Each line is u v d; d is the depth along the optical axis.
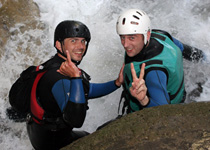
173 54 2.76
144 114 1.84
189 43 4.58
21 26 4.62
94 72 4.38
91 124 4.18
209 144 1.55
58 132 2.67
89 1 4.97
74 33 2.50
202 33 4.62
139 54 2.66
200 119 1.73
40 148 2.77
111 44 4.50
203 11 4.83
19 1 4.82
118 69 4.38
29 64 4.41
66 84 2.37
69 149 1.74
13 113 3.79
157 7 4.95
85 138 1.79
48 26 4.73
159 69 2.57
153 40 2.75
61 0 4.98
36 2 4.95
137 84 2.27
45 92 2.42
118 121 1.85
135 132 1.71
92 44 4.51
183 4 4.93
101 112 4.20
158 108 1.88
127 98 2.95
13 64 4.37
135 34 2.61
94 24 4.74
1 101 4.09
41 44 4.58
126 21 2.62
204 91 4.18
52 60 2.57
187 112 1.80
